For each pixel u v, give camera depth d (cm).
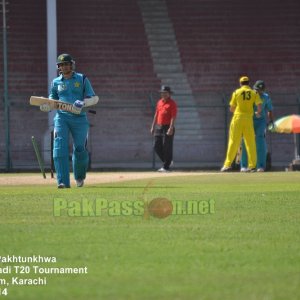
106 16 10919
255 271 2628
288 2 11219
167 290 2381
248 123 7069
